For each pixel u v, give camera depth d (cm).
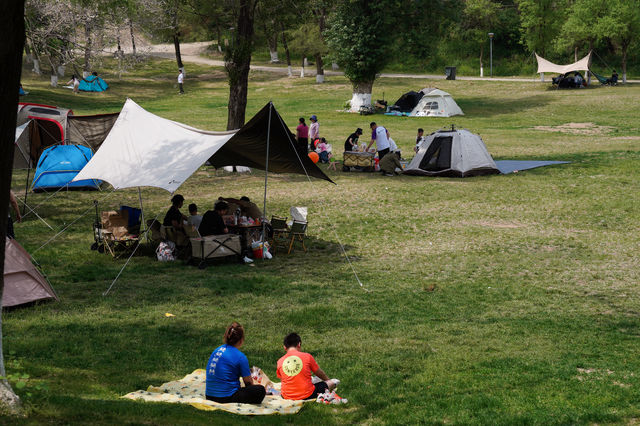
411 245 1450
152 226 1381
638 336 901
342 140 3083
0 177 512
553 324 959
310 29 5572
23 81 4947
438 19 4197
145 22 3312
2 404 501
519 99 4738
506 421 614
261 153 1461
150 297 1080
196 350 840
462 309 1039
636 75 6494
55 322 932
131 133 1473
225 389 645
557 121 3838
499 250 1397
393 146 2380
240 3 2245
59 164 1967
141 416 546
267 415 609
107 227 1372
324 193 1952
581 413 630
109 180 1321
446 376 754
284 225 1434
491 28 6812
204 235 1296
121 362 779
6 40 478
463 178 2222
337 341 891
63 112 2223
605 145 2917
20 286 1016
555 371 760
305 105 4631
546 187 2038
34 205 1766
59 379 668
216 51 7531
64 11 1909
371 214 1719
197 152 1375
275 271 1262
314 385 695
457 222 1641
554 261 1310
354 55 4128
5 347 795
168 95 5166
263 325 959
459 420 620
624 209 1736
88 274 1198
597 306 1045
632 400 668
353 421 623
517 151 2805
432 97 4172
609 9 5297
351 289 1148
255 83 5881
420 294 1119
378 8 4050
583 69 5166
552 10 5803
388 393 704
